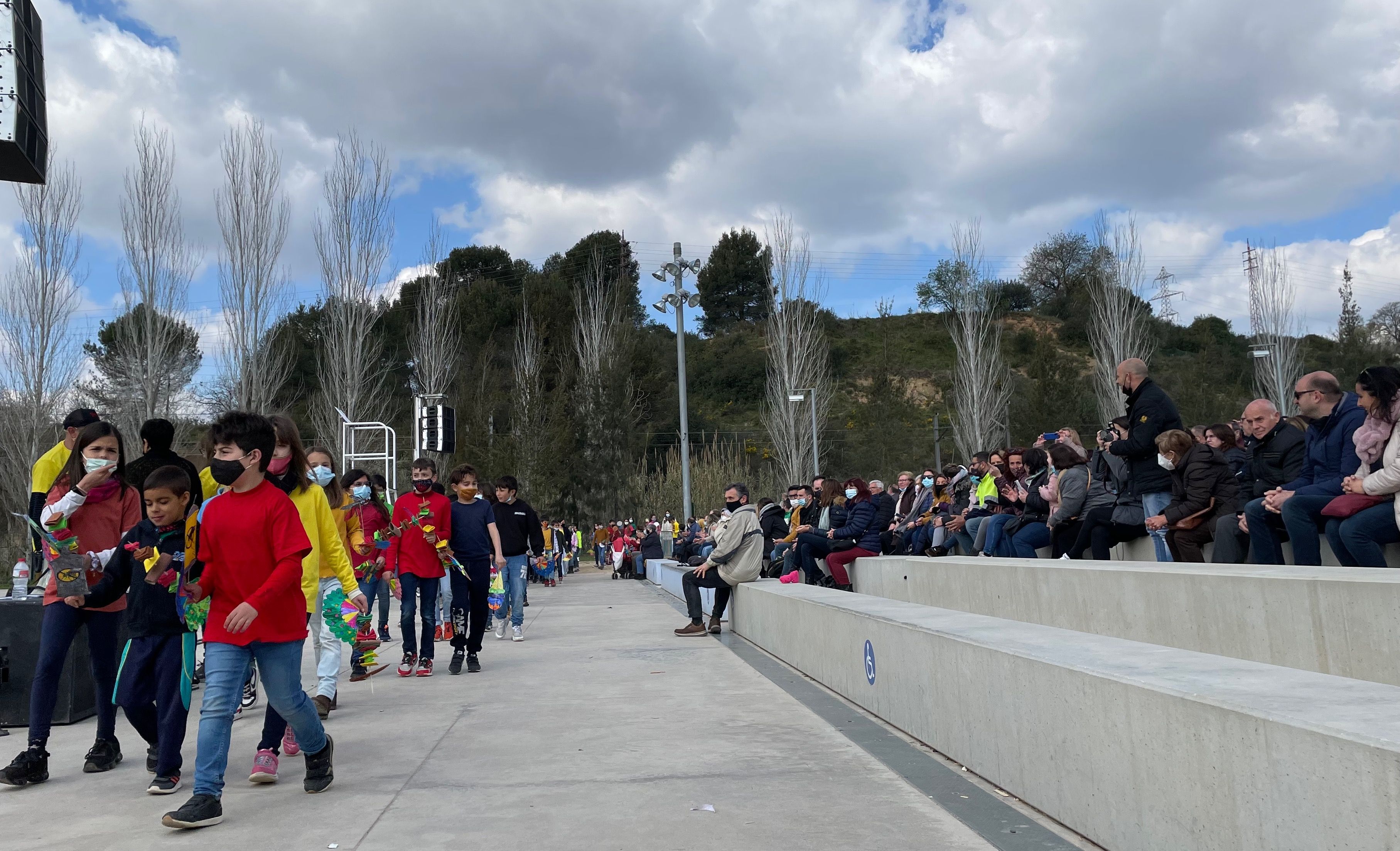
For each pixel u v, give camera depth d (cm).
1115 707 317
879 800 399
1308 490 630
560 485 3588
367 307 3556
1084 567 682
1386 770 207
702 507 4109
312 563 571
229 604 409
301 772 487
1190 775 276
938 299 9838
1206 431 847
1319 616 476
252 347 3278
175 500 446
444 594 1095
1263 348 4678
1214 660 347
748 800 402
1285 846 238
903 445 5675
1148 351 4628
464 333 6072
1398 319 6838
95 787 471
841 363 8731
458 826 378
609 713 609
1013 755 396
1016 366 8388
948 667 465
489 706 652
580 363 5159
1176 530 758
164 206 3319
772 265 4491
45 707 482
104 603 489
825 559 1226
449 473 3788
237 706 412
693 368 8188
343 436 2017
